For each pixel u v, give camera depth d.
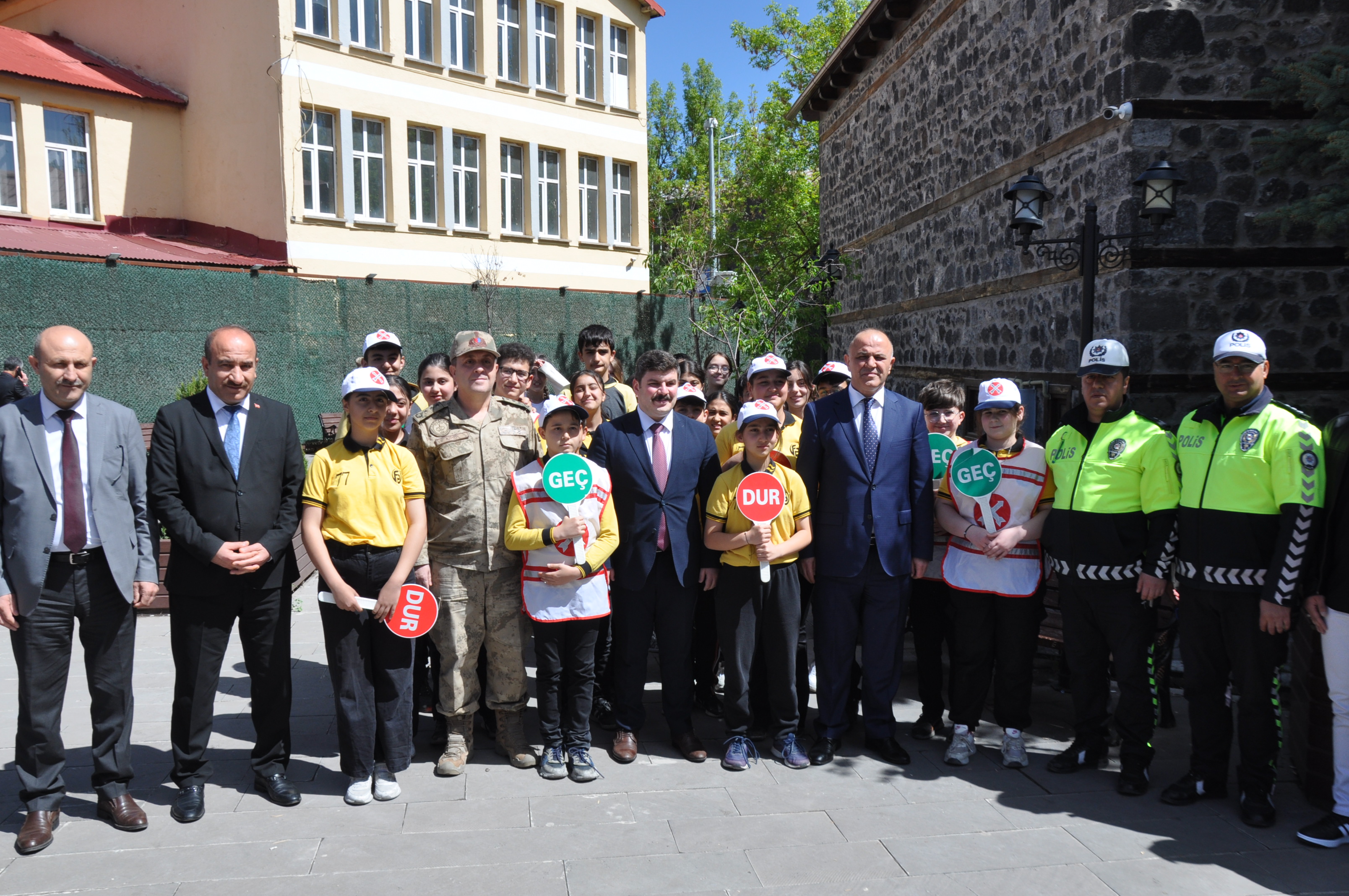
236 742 4.88
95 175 15.56
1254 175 6.89
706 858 3.71
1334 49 6.14
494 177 17.92
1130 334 6.92
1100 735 4.63
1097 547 4.40
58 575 3.81
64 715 5.17
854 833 3.93
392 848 3.77
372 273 15.87
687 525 4.76
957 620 4.72
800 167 21.78
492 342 4.54
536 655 4.55
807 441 4.87
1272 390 6.99
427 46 16.84
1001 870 3.63
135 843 3.81
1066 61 7.92
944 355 11.15
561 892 3.45
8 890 3.45
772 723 5.05
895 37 12.80
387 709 4.34
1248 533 4.03
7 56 14.88
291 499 4.28
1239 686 4.09
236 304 12.36
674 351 18.06
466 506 4.52
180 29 16.22
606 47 19.80
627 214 20.91
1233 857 3.75
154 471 4.02
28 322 10.48
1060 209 8.06
